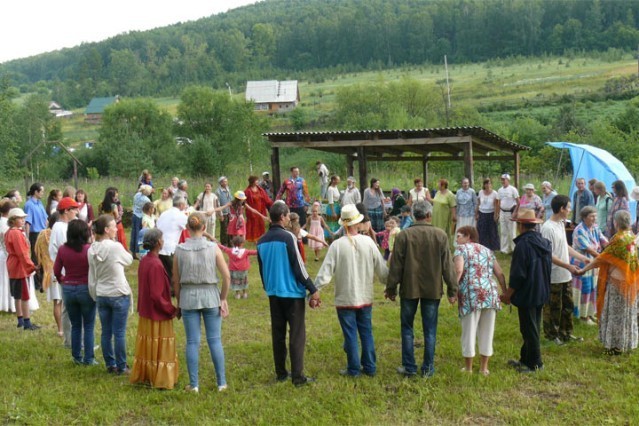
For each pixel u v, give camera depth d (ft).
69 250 22.54
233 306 32.48
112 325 22.49
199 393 20.56
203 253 20.30
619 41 433.89
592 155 44.21
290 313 21.09
